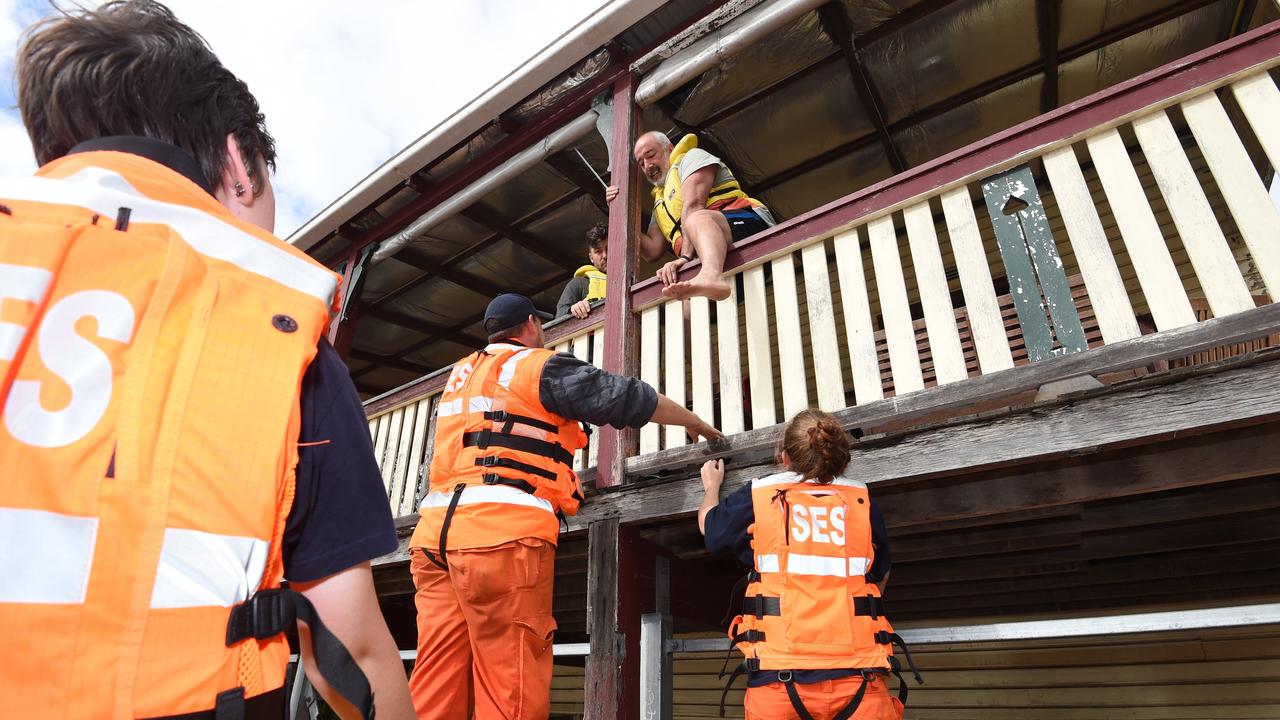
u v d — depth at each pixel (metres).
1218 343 2.11
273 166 1.09
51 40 0.89
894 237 2.94
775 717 2.13
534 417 2.59
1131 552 3.77
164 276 0.73
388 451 4.98
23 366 0.62
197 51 0.98
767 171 5.95
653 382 3.54
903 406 2.63
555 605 5.48
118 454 0.64
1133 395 2.22
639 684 3.15
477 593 2.37
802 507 2.40
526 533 2.40
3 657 0.54
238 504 0.69
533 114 5.21
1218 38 4.70
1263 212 2.19
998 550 3.77
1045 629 2.51
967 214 2.77
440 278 7.42
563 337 4.12
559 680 8.06
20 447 0.59
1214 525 3.41
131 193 0.76
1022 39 4.69
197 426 0.69
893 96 5.16
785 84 5.01
